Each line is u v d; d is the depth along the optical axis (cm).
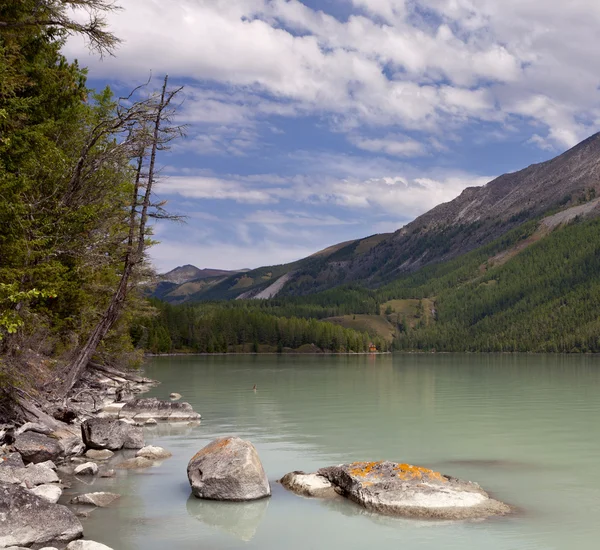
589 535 1230
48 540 1134
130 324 6016
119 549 1127
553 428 2859
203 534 1219
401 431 2717
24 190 2548
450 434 2642
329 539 1195
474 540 1195
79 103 3466
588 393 5109
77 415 2742
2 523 1105
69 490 1546
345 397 4559
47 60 3206
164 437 2475
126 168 3391
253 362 12794
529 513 1387
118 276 4394
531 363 14550
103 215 3300
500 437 2562
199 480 1498
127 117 3023
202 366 10075
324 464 1938
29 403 2369
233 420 3073
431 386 5959
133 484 1619
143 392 4750
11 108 2506
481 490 1522
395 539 1196
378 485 1465
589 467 1936
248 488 1469
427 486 1468
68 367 3275
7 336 2450
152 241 3544
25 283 2562
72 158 3219
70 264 3400
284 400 4241
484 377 7800
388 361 15888
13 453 1636
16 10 2297
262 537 1202
